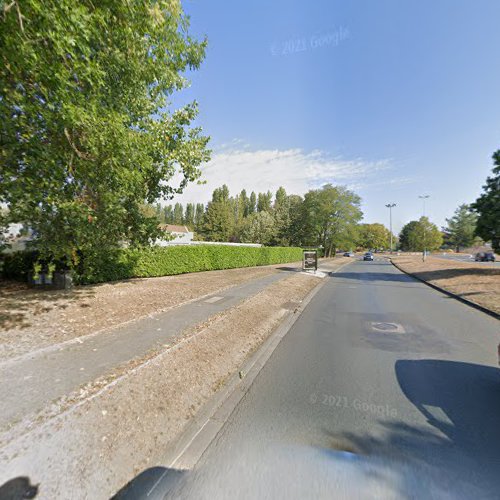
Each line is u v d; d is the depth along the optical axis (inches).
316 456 101.0
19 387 129.1
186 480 90.0
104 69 200.1
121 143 201.6
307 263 805.2
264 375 168.2
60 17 128.7
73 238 270.8
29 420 105.7
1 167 192.5
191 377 153.0
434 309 353.4
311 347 215.9
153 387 136.5
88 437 101.2
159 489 86.4
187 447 106.1
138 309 275.9
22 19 130.4
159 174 323.9
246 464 97.0
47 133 200.5
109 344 184.4
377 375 168.1
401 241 3548.2
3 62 143.5
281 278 581.9
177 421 121.0
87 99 181.9
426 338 237.9
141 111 269.6
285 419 124.1
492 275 619.8
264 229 2257.6
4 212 267.0
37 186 206.4
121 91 227.3
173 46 227.5
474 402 138.9
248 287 441.7
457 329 265.4
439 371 173.8
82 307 268.1
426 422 122.2
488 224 631.2
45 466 88.0
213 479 90.4
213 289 409.4
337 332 255.0
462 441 110.2
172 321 240.2
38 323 217.6
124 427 109.6
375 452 103.4
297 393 146.9
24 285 394.6
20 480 82.9
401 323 286.2
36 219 243.8
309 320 298.0
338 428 117.4
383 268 1095.6
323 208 1888.5
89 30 146.3
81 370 146.7
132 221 328.2
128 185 254.1
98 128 188.4
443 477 91.8
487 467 96.3
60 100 158.9
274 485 88.0
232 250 856.9
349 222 1940.2
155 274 570.3
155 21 179.3
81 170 215.0
